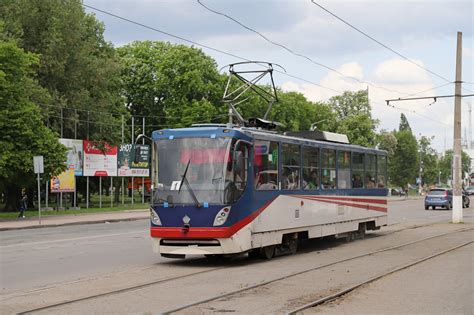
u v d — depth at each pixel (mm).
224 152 16156
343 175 23234
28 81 41719
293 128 83625
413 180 131500
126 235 26438
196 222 15867
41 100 48969
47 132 41406
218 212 15812
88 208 55375
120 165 58062
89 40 59375
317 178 21078
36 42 52906
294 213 19281
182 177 16266
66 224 36094
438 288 12297
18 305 10523
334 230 22375
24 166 39531
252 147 17000
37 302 10805
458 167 34844
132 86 74688
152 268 15664
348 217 23500
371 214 25828
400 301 10883
